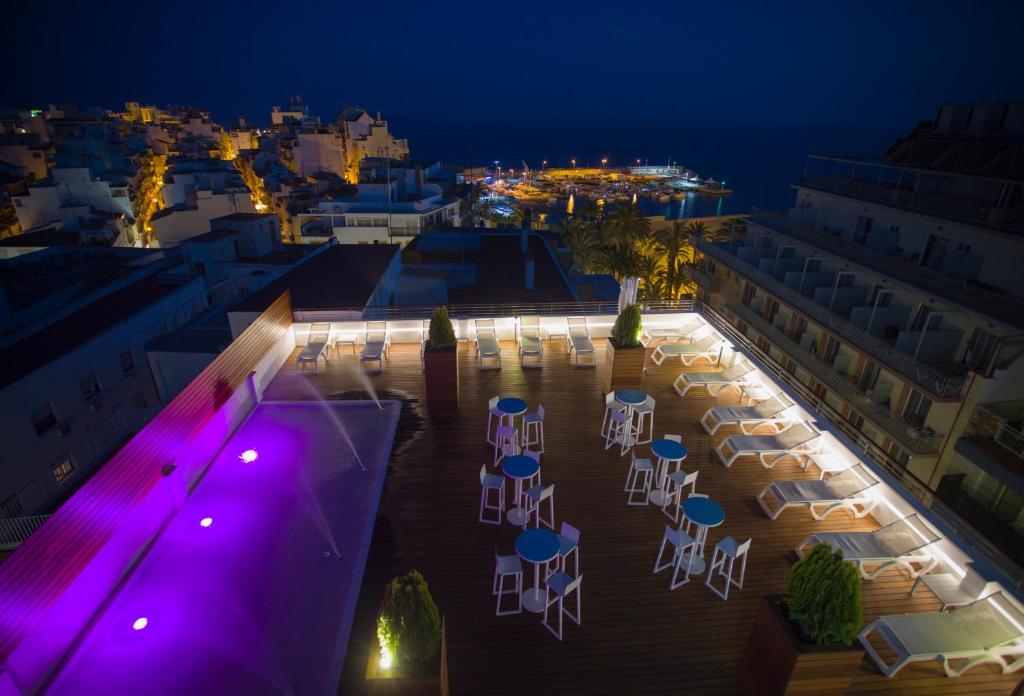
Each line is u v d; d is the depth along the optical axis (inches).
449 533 303.6
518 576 257.3
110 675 226.5
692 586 270.4
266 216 1396.4
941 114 970.1
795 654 185.6
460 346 541.0
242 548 294.0
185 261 1269.7
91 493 257.8
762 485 346.6
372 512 318.7
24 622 218.1
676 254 1590.8
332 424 410.0
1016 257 677.3
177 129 5049.2
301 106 6461.6
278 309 490.9
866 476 323.9
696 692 220.8
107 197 2071.9
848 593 182.5
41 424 725.3
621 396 382.9
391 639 178.9
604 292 1317.7
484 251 1211.2
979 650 220.4
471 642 239.8
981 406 666.2
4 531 622.5
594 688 221.3
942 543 270.8
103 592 263.1
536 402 439.5
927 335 731.4
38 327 856.9
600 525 309.9
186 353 768.9
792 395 410.9
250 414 423.5
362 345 538.9
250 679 223.9
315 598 263.3
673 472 356.8
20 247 1513.3
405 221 1667.1
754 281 1062.4
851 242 938.1
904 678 225.9
